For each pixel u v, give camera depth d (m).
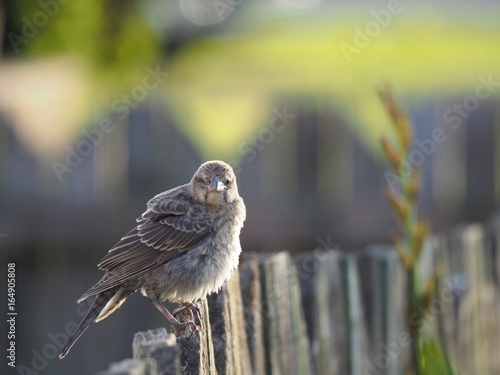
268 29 19.92
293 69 17.36
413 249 7.95
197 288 8.27
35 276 12.70
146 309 12.05
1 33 17.33
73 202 13.17
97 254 13.02
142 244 8.22
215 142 13.85
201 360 5.99
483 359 10.94
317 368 8.25
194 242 8.30
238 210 8.59
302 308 8.27
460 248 10.41
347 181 14.06
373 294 8.86
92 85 16.58
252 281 7.37
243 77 16.97
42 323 12.47
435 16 20.45
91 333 12.10
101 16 17.92
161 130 13.68
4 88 14.25
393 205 7.96
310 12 20.58
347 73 17.03
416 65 17.84
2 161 13.10
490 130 14.59
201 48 19.38
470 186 14.62
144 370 4.56
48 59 17.42
